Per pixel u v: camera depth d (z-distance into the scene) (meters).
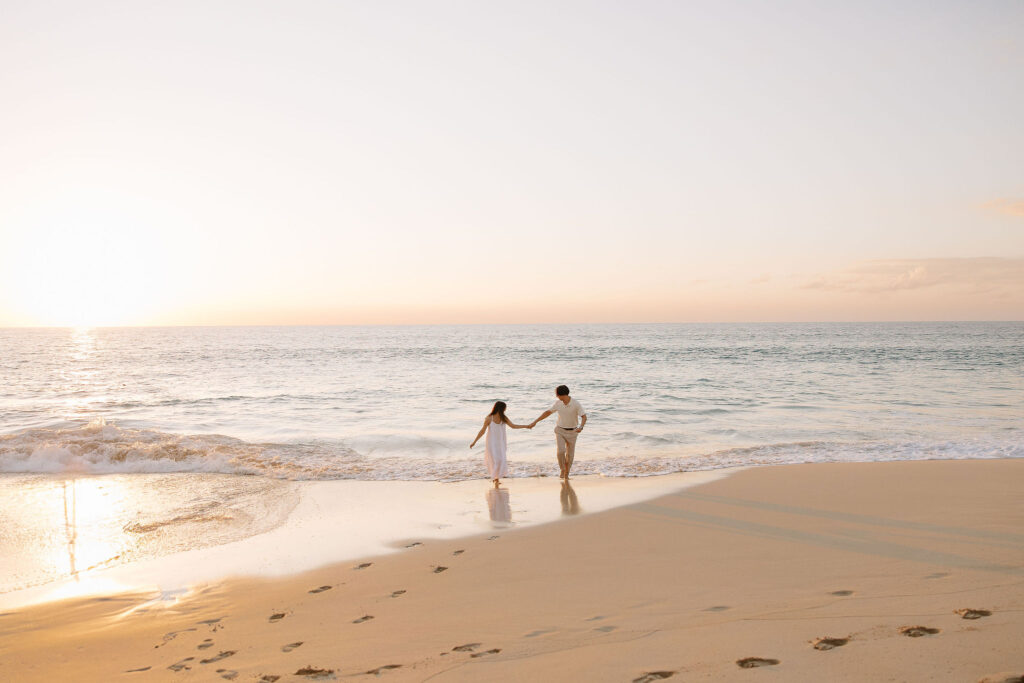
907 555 6.13
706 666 3.66
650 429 17.66
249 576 6.95
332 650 4.70
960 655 3.52
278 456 14.30
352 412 22.25
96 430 16.11
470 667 4.04
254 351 76.56
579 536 7.79
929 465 11.61
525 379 34.47
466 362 51.59
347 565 7.18
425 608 5.57
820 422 18.58
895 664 3.46
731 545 6.96
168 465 13.15
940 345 73.50
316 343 108.88
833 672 3.42
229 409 23.19
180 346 93.88
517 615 5.16
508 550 7.36
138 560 7.61
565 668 3.85
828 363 43.56
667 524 8.11
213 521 9.25
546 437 16.34
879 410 20.75
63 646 5.24
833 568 5.88
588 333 184.00
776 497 9.36
